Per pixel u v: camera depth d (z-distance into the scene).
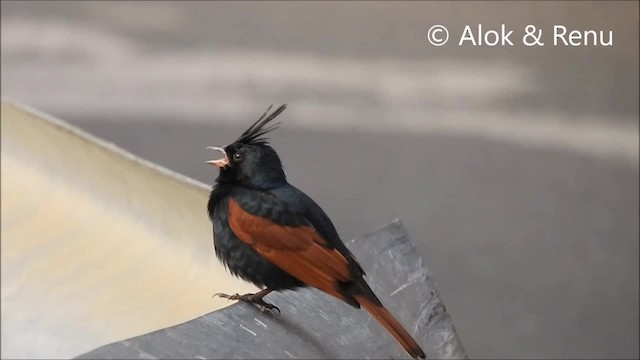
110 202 7.05
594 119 11.32
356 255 4.71
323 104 11.34
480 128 11.26
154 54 11.67
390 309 4.47
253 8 11.54
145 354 3.38
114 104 11.57
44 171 7.48
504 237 10.59
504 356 9.80
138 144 11.21
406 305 4.57
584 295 10.12
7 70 11.74
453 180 10.98
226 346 3.66
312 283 3.92
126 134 11.30
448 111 11.34
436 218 10.75
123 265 6.74
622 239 10.56
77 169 7.26
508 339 9.88
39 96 11.64
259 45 11.56
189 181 6.41
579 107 11.38
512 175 10.99
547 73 11.43
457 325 9.94
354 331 4.19
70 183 7.30
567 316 9.98
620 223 10.66
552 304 10.05
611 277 10.27
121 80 11.64
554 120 11.31
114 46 11.76
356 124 11.27
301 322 4.09
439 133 11.22
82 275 6.93
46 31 11.84
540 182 10.96
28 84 11.70
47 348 6.65
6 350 6.68
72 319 6.74
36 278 7.05
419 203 10.84
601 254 10.45
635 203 10.77
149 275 6.59
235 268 4.15
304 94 11.38
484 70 11.51
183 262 6.46
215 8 11.60
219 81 11.51
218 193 4.23
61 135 7.21
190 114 11.41
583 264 10.38
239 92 11.47
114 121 11.45
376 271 4.67
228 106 11.43
